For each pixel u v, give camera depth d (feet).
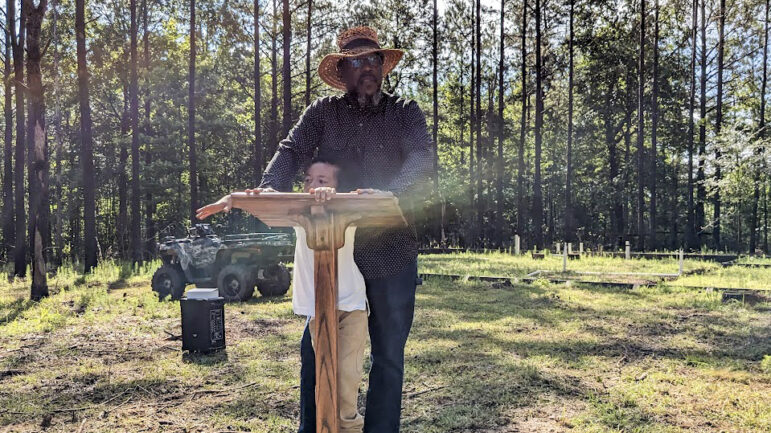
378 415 8.94
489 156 130.82
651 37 122.11
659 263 68.03
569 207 108.27
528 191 159.53
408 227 9.05
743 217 155.22
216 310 23.36
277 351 23.34
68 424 15.31
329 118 9.66
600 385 18.25
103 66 99.81
